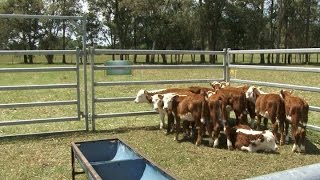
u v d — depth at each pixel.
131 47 62.59
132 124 9.06
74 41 67.19
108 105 11.99
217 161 6.14
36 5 61.94
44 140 7.59
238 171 5.68
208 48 57.81
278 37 58.09
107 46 66.88
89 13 62.31
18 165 6.05
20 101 13.66
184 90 8.19
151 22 57.06
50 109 11.52
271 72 29.81
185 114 6.98
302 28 62.78
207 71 31.08
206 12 54.69
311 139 7.54
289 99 6.60
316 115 10.02
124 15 60.47
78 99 8.34
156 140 7.48
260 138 6.53
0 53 7.55
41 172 5.73
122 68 8.58
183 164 6.02
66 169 5.87
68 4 60.09
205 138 7.53
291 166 5.88
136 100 8.52
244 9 55.62
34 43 65.25
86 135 7.98
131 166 4.55
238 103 7.23
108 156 5.35
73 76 28.27
